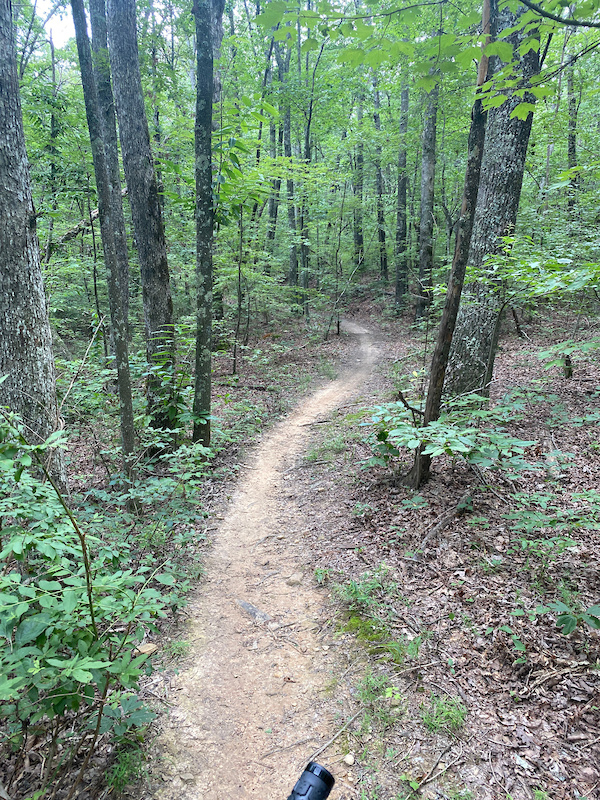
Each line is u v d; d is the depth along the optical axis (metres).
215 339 15.59
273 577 4.97
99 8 6.23
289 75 19.19
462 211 4.88
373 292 26.59
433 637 3.76
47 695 2.34
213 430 8.28
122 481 5.70
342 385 12.48
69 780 2.78
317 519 5.96
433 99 13.34
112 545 3.47
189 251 13.89
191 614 4.48
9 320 4.35
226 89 15.09
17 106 4.34
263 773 2.97
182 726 3.31
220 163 7.70
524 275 5.45
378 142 20.00
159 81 11.60
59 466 4.79
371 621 4.06
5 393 4.40
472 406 6.50
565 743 2.86
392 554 4.85
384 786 2.79
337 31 2.26
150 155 7.60
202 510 6.38
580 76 11.11
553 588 3.96
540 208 11.81
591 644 3.42
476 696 3.23
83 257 11.81
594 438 6.21
